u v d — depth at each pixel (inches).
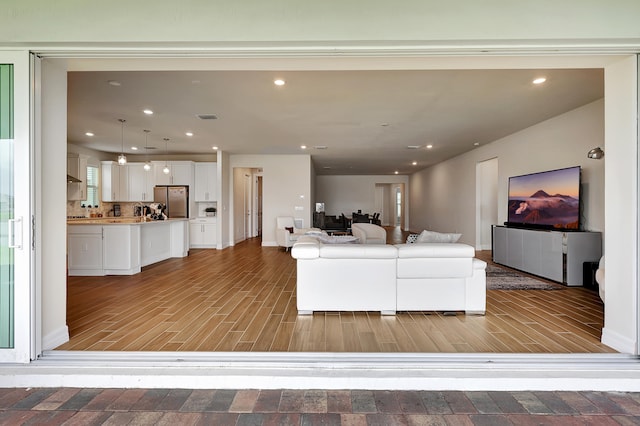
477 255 280.7
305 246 131.4
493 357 88.0
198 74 136.3
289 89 153.7
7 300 86.4
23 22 85.0
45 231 92.3
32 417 69.7
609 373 82.2
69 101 171.9
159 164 335.0
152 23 85.1
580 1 83.0
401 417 70.2
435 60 91.8
